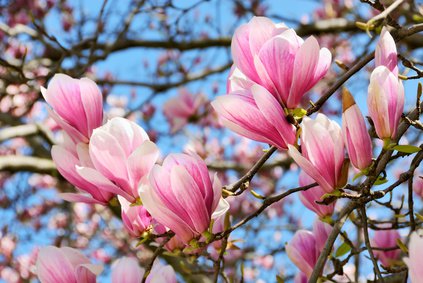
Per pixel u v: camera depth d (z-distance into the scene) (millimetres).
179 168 916
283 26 968
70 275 994
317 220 1196
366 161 947
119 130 969
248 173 994
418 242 792
